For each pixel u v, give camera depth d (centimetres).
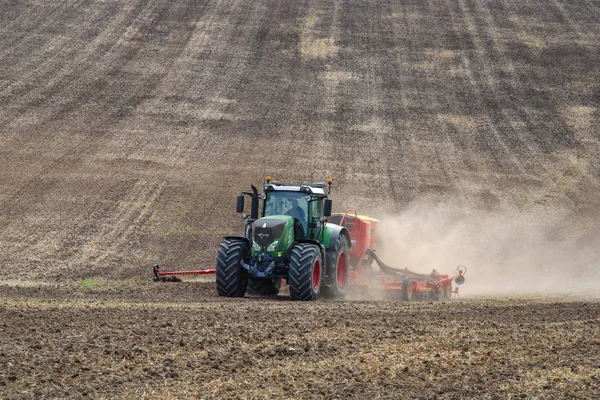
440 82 16512
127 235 9150
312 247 5609
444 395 2820
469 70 17038
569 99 15975
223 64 16900
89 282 6569
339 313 4625
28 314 4112
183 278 7231
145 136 13450
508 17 19538
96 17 18662
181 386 2831
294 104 15262
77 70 16100
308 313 4559
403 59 17412
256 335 3731
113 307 4534
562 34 18738
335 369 3139
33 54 16638
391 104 15462
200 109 14812
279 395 2762
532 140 14200
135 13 19000
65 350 3278
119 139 13212
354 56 17450
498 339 3881
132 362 3136
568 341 3838
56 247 8412
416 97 15825
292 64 17038
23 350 3238
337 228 6141
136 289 6016
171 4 19612
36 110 14150
